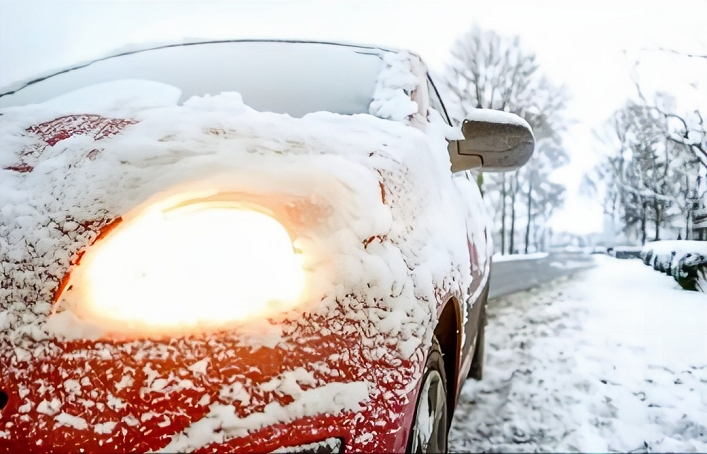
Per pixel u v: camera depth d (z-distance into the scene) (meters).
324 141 1.73
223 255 1.36
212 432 1.23
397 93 2.36
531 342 4.43
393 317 1.45
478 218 3.04
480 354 3.79
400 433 1.42
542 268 9.37
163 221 1.40
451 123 3.25
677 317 4.02
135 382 1.24
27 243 1.42
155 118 1.76
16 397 1.27
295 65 2.53
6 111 1.96
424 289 1.58
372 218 1.50
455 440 2.97
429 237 1.78
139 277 1.34
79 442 1.22
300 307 1.34
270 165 1.53
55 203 1.48
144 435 1.22
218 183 1.46
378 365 1.39
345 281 1.40
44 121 1.85
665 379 3.33
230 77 2.41
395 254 1.52
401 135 2.02
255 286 1.34
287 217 1.41
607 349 3.84
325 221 1.44
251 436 1.24
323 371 1.32
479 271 2.91
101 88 2.34
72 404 1.24
